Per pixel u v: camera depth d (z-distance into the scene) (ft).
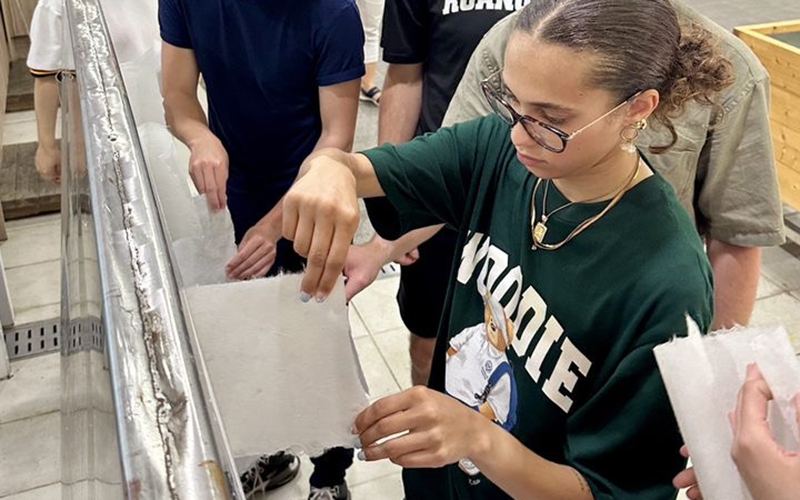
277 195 5.49
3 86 12.33
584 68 2.37
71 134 3.57
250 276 3.78
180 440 1.30
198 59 5.10
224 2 4.79
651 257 2.59
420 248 5.58
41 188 10.36
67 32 4.00
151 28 5.66
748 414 1.98
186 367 1.46
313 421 2.49
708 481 2.06
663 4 2.50
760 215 3.84
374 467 6.73
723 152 3.74
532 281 2.91
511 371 3.00
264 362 2.38
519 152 2.67
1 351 7.41
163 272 1.70
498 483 2.68
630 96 2.47
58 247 9.71
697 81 2.64
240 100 5.14
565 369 2.80
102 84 2.66
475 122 3.41
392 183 3.20
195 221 3.87
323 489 5.76
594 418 2.70
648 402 2.51
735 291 4.08
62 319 3.95
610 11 2.37
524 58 2.44
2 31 12.92
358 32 4.92
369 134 12.31
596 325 2.70
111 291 1.63
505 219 3.12
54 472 6.52
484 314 3.21
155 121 4.19
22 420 7.04
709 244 4.21
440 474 3.58
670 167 3.67
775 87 9.46
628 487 2.62
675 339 2.20
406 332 8.34
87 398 2.33
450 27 5.18
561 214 2.81
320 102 5.09
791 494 1.82
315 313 2.39
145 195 1.98
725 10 16.98
